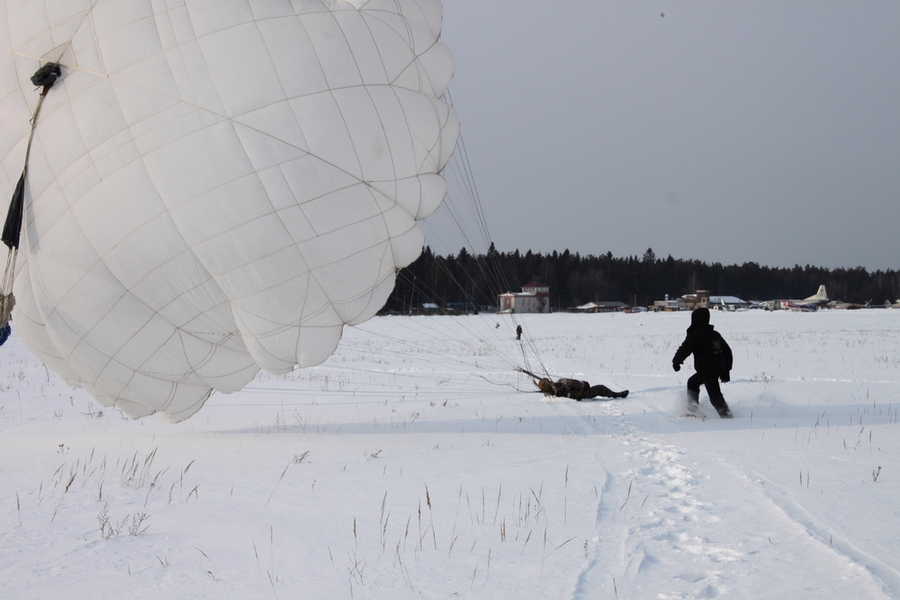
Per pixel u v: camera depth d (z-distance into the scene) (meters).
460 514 6.01
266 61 9.51
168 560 4.99
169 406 10.58
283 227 9.40
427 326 57.28
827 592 4.09
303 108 9.48
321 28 9.84
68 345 9.87
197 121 9.30
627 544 5.09
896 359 22.83
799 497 6.11
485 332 48.34
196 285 9.56
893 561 4.51
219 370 10.34
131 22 9.64
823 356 24.48
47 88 9.64
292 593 4.35
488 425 11.52
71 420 13.20
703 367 11.60
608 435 10.19
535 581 4.44
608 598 4.16
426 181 10.48
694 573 4.53
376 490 6.94
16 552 5.18
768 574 4.42
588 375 20.45
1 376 20.95
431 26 11.25
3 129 9.79
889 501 5.92
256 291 9.55
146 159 9.24
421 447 9.35
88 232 9.34
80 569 4.82
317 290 9.78
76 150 9.37
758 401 13.23
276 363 10.09
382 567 4.77
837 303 125.94
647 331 46.56
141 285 9.49
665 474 7.46
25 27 9.92
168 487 7.21
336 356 29.52
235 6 9.74
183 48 9.50
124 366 10.03
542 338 40.56
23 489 7.16
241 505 6.47
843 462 7.54
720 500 6.23
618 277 145.25
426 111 10.44
